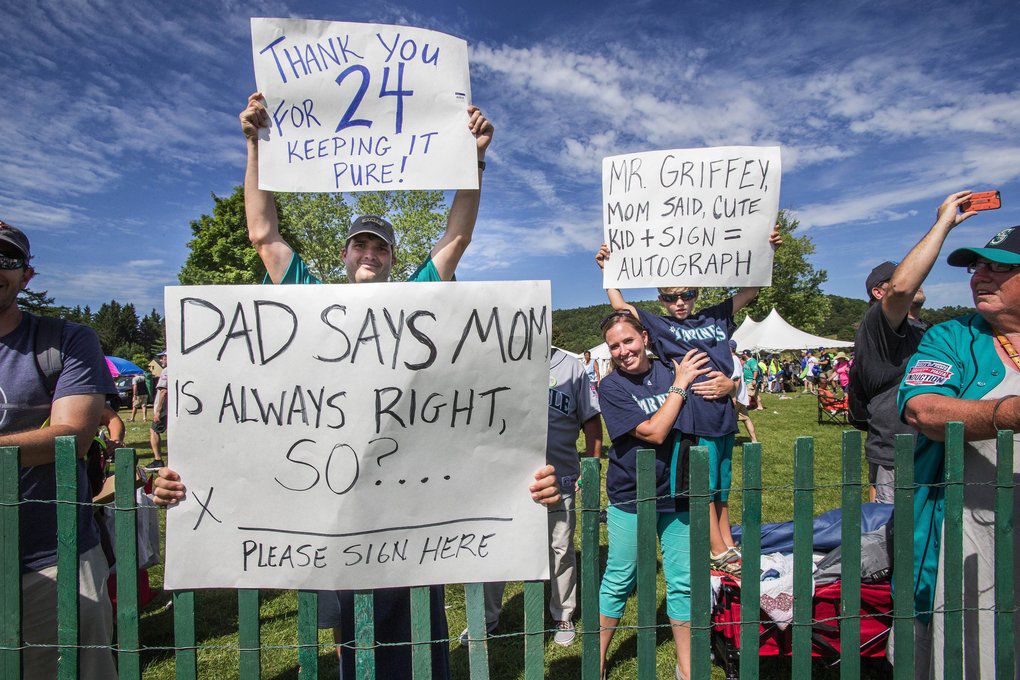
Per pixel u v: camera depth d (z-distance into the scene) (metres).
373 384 1.62
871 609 2.68
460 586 4.00
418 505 1.63
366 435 1.62
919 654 1.85
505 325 1.66
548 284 1.67
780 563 2.86
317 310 1.62
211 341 1.60
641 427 2.36
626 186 2.76
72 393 1.86
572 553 3.15
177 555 1.58
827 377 16.19
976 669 1.75
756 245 2.63
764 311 36.03
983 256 1.70
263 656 3.24
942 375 1.77
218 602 3.96
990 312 1.73
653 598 1.62
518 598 3.84
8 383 1.83
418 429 1.63
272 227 1.95
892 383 2.90
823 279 35.78
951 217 2.10
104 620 1.94
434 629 1.88
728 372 2.59
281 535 1.61
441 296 1.64
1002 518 1.63
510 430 1.67
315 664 1.62
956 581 1.67
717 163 2.65
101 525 2.16
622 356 2.46
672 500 2.38
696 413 2.45
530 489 1.68
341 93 1.81
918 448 1.89
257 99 1.79
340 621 2.01
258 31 1.79
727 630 2.68
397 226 27.34
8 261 1.79
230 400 1.60
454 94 1.86
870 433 3.10
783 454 8.87
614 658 2.97
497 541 1.66
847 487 1.66
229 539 1.60
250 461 1.60
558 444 3.01
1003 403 1.54
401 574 1.63
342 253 2.28
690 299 2.78
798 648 1.66
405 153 1.83
